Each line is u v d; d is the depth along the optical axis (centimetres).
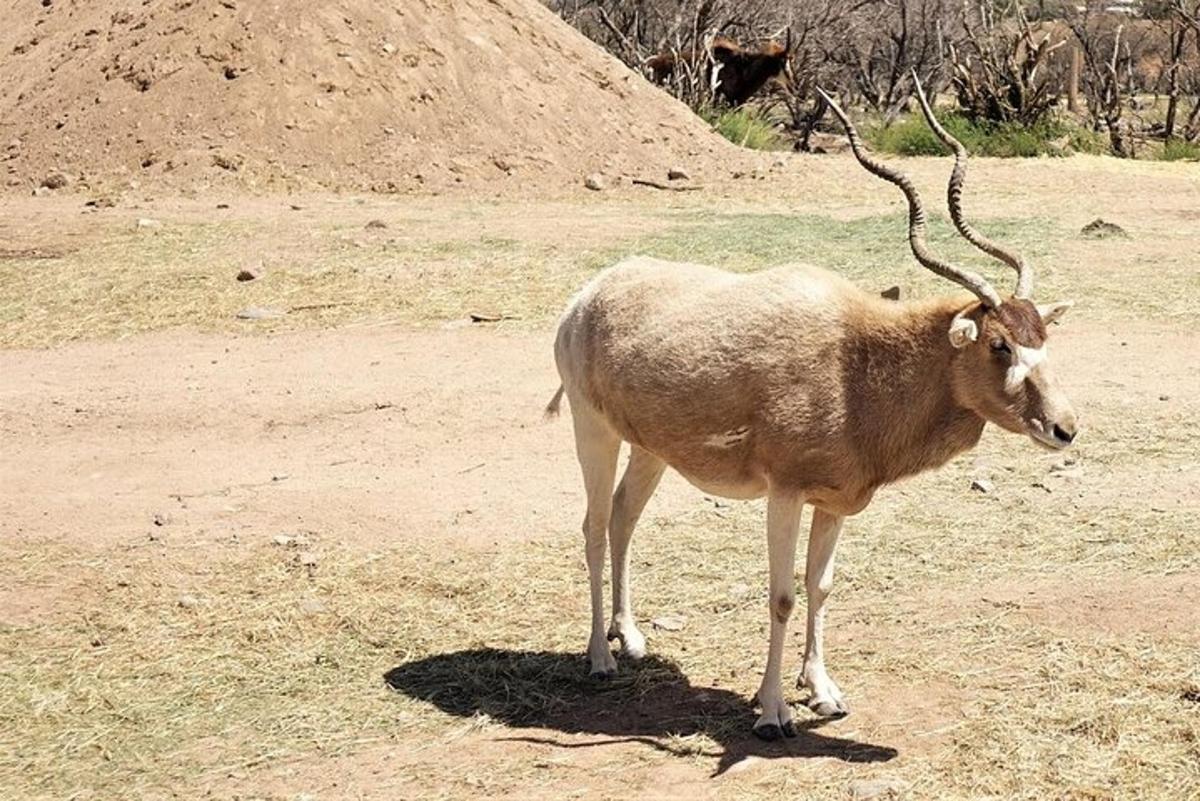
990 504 994
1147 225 1892
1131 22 5000
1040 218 1933
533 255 1714
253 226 1892
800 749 684
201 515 1022
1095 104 3762
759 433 687
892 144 3136
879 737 692
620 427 747
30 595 895
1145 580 856
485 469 1102
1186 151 3009
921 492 1020
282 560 938
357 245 1778
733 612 848
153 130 2266
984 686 737
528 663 791
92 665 799
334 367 1358
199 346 1444
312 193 2162
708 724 714
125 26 2472
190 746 709
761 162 2459
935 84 4250
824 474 683
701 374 698
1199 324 1407
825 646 795
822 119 3988
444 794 655
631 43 3697
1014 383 657
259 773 682
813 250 1683
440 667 790
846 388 679
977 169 2584
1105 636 783
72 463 1139
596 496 780
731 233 1792
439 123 2317
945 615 824
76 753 705
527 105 2394
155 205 2056
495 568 918
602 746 697
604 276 770
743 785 650
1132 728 684
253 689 768
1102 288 1528
